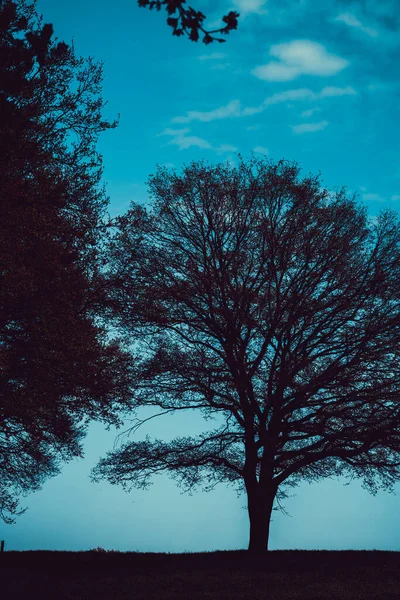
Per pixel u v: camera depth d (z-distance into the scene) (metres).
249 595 15.26
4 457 21.31
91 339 17.95
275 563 19.34
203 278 21.41
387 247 21.66
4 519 20.52
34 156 15.65
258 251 21.94
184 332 22.91
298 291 21.66
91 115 17.12
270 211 22.08
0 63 13.17
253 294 21.44
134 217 20.25
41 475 24.00
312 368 21.78
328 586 16.16
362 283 21.36
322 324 21.66
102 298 18.75
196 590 15.93
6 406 16.84
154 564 20.02
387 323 20.83
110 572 18.56
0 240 14.49
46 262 15.24
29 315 15.89
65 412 19.64
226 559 20.50
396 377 21.20
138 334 22.55
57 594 15.30
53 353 16.58
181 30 6.23
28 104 15.91
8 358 16.05
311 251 21.45
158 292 21.69
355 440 21.19
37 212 15.14
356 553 21.52
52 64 16.41
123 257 20.64
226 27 6.18
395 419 20.86
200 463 22.05
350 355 21.62
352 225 22.06
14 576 17.41
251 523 21.78
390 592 15.43
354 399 20.97
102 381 18.98
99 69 17.09
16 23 14.96
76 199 16.86
